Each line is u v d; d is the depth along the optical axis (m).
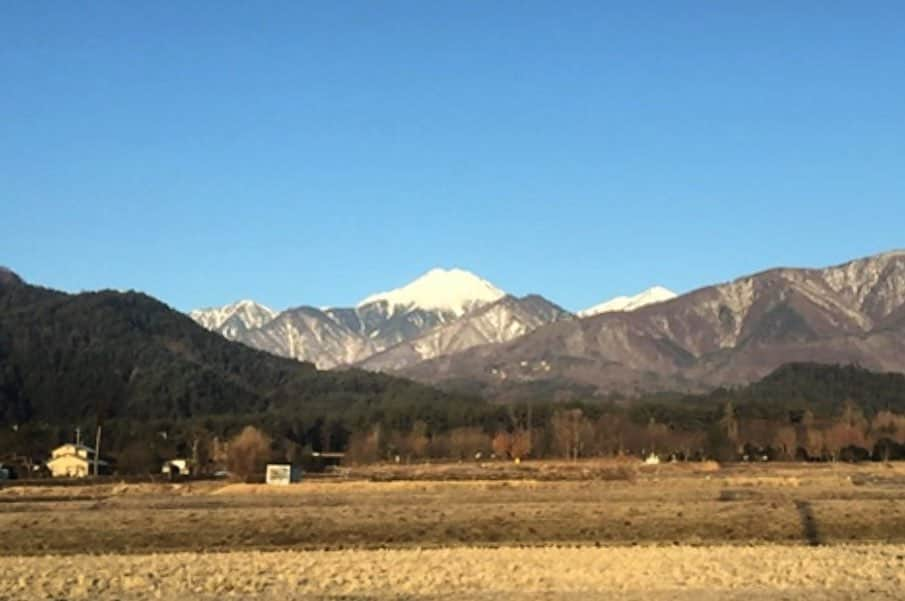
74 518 83.56
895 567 61.53
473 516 82.44
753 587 54.81
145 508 96.25
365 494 115.81
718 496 102.94
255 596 52.56
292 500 106.44
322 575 59.25
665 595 52.00
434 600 50.97
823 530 79.25
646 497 103.00
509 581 56.81
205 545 77.38
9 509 96.12
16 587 55.47
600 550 70.25
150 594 53.34
